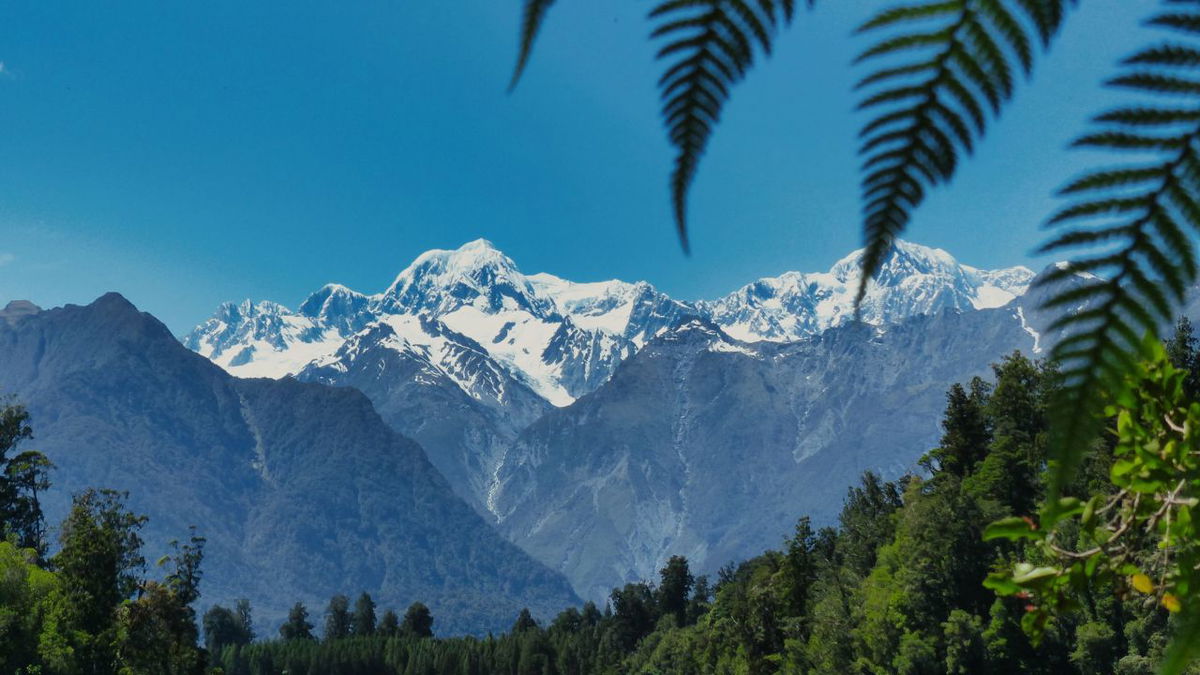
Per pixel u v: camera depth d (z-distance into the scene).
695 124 1.28
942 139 1.18
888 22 1.19
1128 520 3.17
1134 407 3.16
